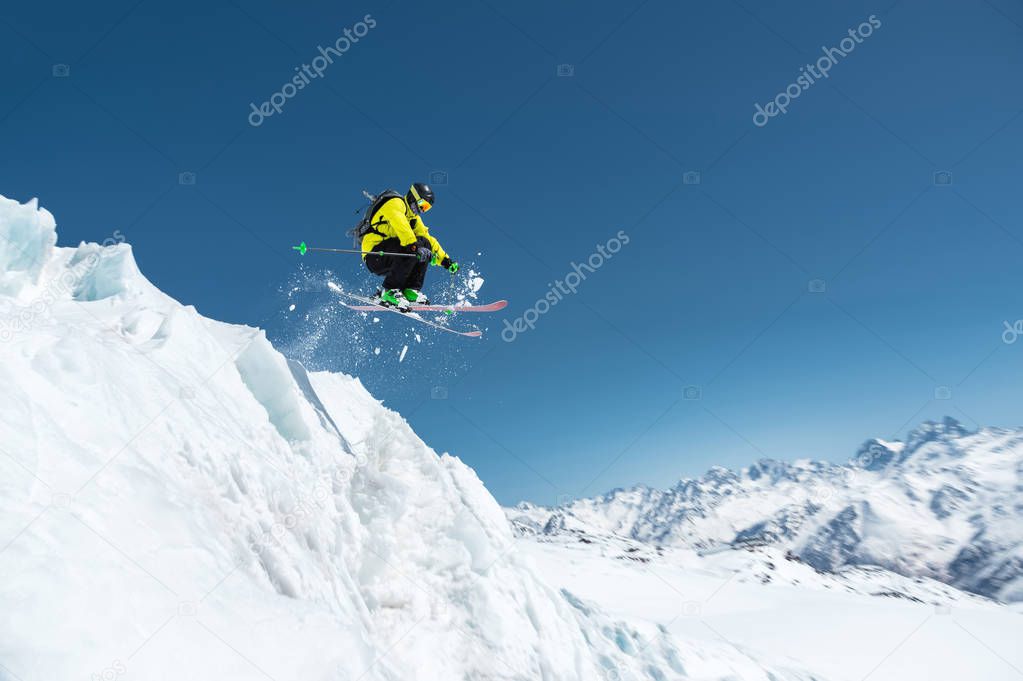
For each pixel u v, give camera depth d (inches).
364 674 129.2
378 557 222.2
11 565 88.8
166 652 98.8
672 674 338.6
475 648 221.3
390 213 329.4
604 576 1803.6
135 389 151.2
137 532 114.3
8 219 204.4
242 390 214.5
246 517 155.5
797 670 463.5
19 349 126.8
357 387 357.4
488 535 280.5
